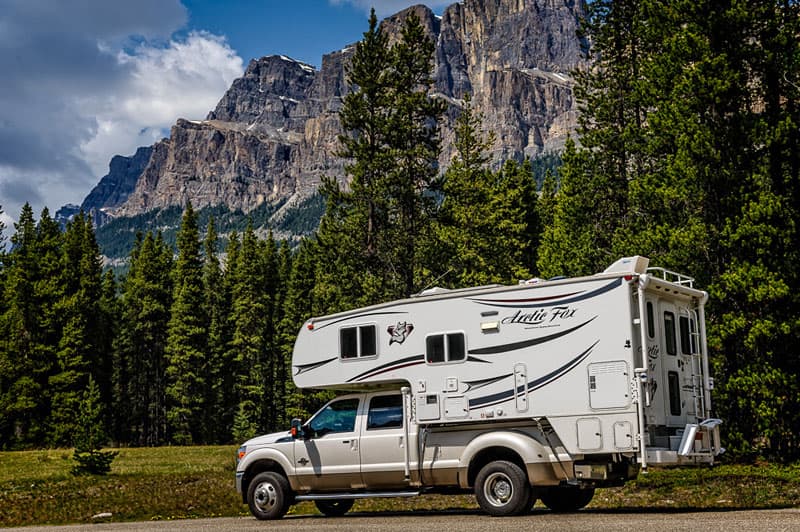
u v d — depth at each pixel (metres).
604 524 11.23
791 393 21.28
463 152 50.09
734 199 22.39
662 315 13.83
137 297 73.69
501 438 13.38
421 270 45.62
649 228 26.06
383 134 44.56
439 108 45.91
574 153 38.12
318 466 14.80
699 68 22.58
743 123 22.45
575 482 13.04
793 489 16.16
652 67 25.02
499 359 13.66
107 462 26.45
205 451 41.06
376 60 44.62
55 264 59.44
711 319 22.83
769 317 21.58
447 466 13.92
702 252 23.20
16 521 16.80
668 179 24.08
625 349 12.72
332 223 47.72
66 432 54.91
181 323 69.06
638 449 12.43
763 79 23.56
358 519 13.96
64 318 59.28
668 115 23.61
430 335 14.24
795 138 22.97
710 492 16.58
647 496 16.80
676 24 24.44
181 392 68.56
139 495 20.03
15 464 33.97
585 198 38.25
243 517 15.91
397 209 45.25
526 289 13.62
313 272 74.56
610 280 12.98
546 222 64.06
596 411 12.81
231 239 83.88
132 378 74.88
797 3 23.72
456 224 47.69
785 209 21.91
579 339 13.08
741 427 22.31
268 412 78.31
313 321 15.43
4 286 61.22
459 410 13.85
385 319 14.72
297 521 14.12
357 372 14.83
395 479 14.30
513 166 61.38
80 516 17.14
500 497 13.27
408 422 14.30
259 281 77.56
